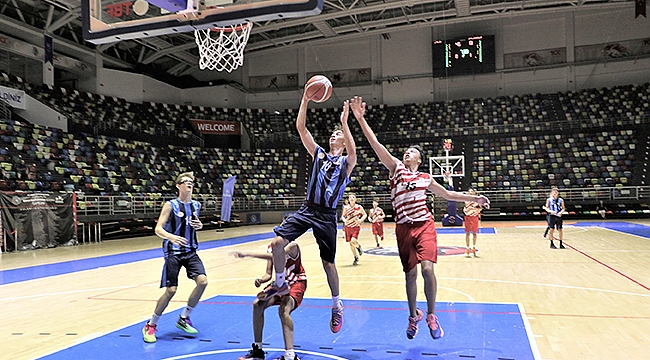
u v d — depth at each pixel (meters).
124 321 5.39
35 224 15.09
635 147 26.73
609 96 29.05
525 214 25.41
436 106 31.70
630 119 27.62
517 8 26.94
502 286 7.22
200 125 30.05
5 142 19.16
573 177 26.19
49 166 19.86
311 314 5.50
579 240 14.46
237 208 27.27
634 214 24.12
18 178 17.98
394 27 28.84
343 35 29.77
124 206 20.22
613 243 13.38
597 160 26.72
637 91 28.66
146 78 29.78
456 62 30.22
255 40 30.97
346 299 6.38
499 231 18.81
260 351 3.87
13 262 11.67
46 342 4.55
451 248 12.91
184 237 4.78
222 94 32.62
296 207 28.39
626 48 28.97
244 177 28.92
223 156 29.44
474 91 31.70
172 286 4.61
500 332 4.64
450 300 6.23
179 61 32.56
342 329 4.84
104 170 22.28
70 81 27.72
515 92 31.11
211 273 9.22
